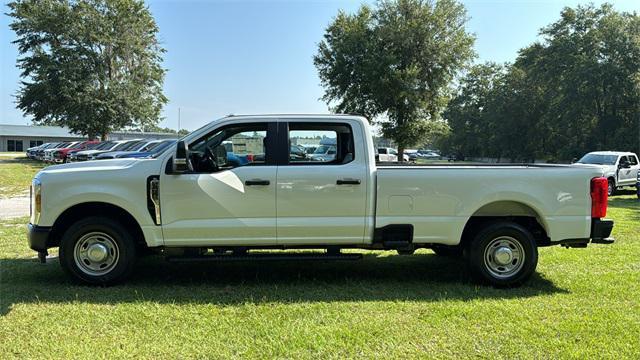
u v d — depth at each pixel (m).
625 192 21.16
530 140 63.41
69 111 43.19
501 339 4.16
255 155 5.73
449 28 38.03
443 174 5.63
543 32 52.19
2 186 19.36
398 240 5.64
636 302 5.20
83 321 4.48
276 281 5.96
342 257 5.71
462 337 4.20
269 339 4.11
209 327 4.36
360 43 37.34
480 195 5.64
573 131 48.47
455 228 5.65
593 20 49.03
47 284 5.67
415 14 37.31
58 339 4.08
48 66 42.22
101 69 44.16
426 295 5.42
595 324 4.51
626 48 43.81
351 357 3.79
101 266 5.61
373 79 35.97
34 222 5.52
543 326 4.45
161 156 5.55
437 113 39.34
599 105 46.91
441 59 37.50
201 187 5.45
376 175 5.59
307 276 6.23
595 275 6.28
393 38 36.97
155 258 7.20
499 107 66.25
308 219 5.54
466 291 5.58
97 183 5.45
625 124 45.38
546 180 5.71
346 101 39.34
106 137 46.06
